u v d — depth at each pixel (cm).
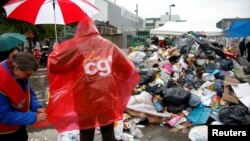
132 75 328
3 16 1259
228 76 791
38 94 723
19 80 242
